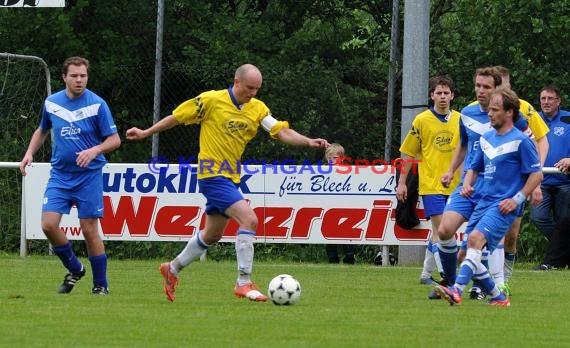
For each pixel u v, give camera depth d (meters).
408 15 38.09
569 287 28.59
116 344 17.16
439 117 29.48
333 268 35.16
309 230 36.50
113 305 22.41
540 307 23.36
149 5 47.75
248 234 23.59
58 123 24.44
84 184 24.53
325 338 18.00
